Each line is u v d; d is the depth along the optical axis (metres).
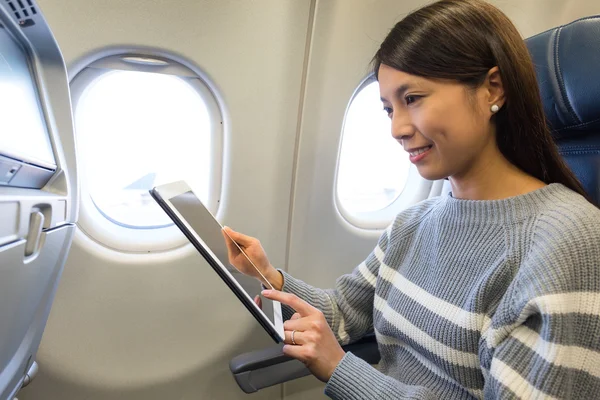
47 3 0.95
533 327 0.59
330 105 1.27
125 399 1.34
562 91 0.81
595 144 0.82
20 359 0.69
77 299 1.21
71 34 0.99
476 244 0.72
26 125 0.70
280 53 1.16
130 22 1.02
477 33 0.63
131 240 1.25
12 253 0.54
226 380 1.46
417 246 0.88
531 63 0.66
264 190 1.31
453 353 0.73
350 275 1.09
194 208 0.84
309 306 0.84
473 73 0.63
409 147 0.71
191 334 1.37
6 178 0.60
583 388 0.55
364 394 0.73
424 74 0.64
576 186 0.72
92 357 1.26
